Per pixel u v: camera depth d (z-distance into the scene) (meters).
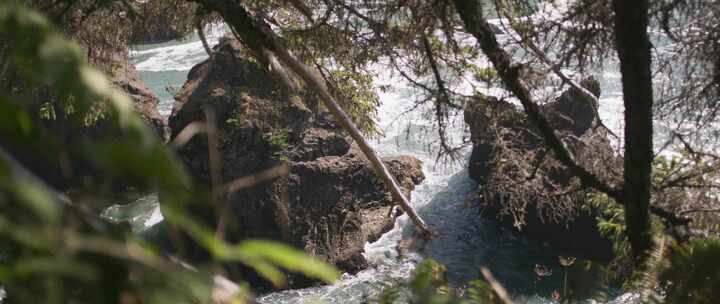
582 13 6.72
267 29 7.96
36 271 0.68
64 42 0.74
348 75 10.86
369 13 8.09
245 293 0.86
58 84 0.72
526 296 15.04
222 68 18.62
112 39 10.35
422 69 9.05
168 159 0.69
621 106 21.16
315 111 18.39
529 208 16.50
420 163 20.61
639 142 6.27
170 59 30.70
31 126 0.67
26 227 0.69
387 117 22.64
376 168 7.74
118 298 0.75
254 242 0.73
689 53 6.95
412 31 7.74
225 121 17.86
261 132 17.69
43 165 11.31
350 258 16.62
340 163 18.05
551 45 7.11
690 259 2.74
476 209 18.33
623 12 5.94
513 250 16.58
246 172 17.30
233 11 7.93
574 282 4.05
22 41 0.73
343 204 17.69
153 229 17.31
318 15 9.30
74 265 0.70
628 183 6.42
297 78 10.04
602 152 7.84
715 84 6.96
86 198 0.76
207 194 0.74
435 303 1.43
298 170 17.53
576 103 12.71
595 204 8.65
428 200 19.34
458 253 16.78
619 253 6.91
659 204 7.28
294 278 15.02
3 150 0.70
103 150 0.67
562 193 8.09
